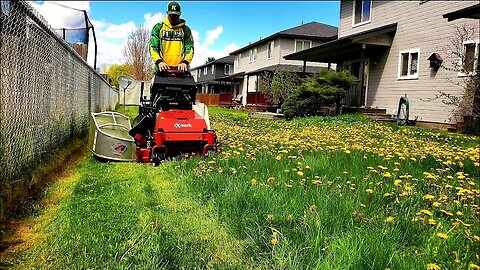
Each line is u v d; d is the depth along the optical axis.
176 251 2.70
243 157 5.96
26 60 4.42
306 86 17.83
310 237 2.86
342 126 13.17
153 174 5.21
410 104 15.98
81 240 2.91
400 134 11.28
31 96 4.65
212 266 2.53
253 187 4.01
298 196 3.82
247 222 3.23
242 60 40.28
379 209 3.68
